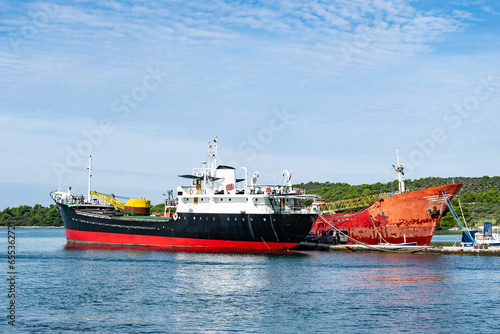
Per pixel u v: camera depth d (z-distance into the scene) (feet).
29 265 244.42
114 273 214.07
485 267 235.61
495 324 132.36
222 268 228.02
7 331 125.18
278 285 185.47
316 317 138.82
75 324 131.75
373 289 177.99
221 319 136.56
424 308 149.48
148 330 126.52
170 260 257.34
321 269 226.58
